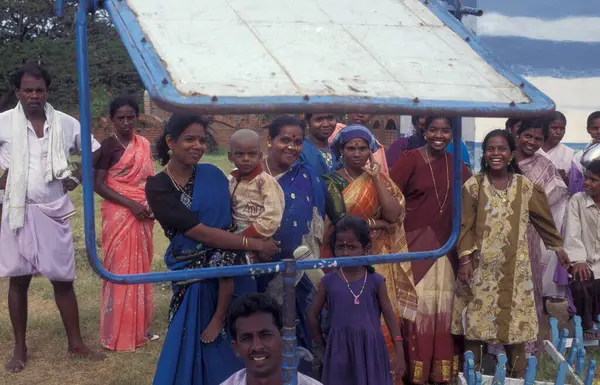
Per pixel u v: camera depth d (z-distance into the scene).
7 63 20.73
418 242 4.31
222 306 3.21
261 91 1.92
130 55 1.98
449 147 5.22
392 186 4.16
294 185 3.71
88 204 2.43
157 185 3.06
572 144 10.15
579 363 3.70
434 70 2.24
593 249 5.04
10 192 4.56
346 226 3.55
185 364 3.21
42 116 4.71
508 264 4.21
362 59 2.20
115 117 4.98
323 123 4.99
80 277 6.74
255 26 2.22
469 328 4.24
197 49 2.05
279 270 2.51
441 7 2.62
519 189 4.26
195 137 3.03
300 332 3.83
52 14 21.78
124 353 4.98
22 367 4.68
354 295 3.61
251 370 2.59
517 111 2.15
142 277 2.48
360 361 3.58
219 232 3.05
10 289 4.73
